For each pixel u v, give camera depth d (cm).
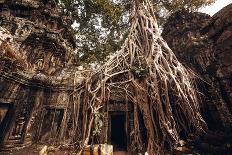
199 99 723
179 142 648
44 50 1171
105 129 704
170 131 624
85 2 1559
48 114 1025
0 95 745
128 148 802
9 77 783
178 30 977
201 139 650
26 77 917
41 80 999
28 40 1120
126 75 752
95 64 1698
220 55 693
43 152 688
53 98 1047
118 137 1103
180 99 651
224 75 655
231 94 620
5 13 1223
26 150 847
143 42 846
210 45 760
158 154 613
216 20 753
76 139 768
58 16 1375
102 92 709
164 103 652
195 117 655
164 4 1530
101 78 746
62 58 1317
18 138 867
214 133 631
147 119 656
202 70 754
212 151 590
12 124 836
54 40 1213
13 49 845
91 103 708
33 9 1280
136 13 955
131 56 794
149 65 716
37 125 984
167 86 698
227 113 626
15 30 1119
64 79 1081
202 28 844
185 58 846
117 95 828
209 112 698
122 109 892
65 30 1495
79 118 799
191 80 743
